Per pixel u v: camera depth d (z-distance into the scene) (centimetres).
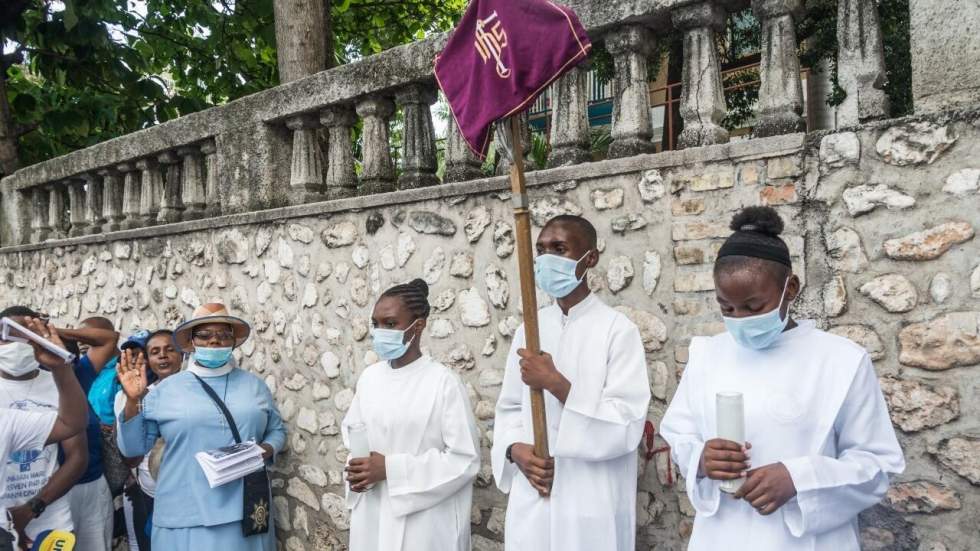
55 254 650
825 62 532
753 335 190
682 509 281
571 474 252
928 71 231
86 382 402
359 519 296
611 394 249
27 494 301
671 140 474
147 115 862
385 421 296
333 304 414
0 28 709
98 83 830
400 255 379
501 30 242
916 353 229
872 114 242
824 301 246
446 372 302
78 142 866
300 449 434
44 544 282
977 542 218
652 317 287
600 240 301
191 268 508
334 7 866
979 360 218
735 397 181
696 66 282
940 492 224
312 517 426
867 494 183
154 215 559
